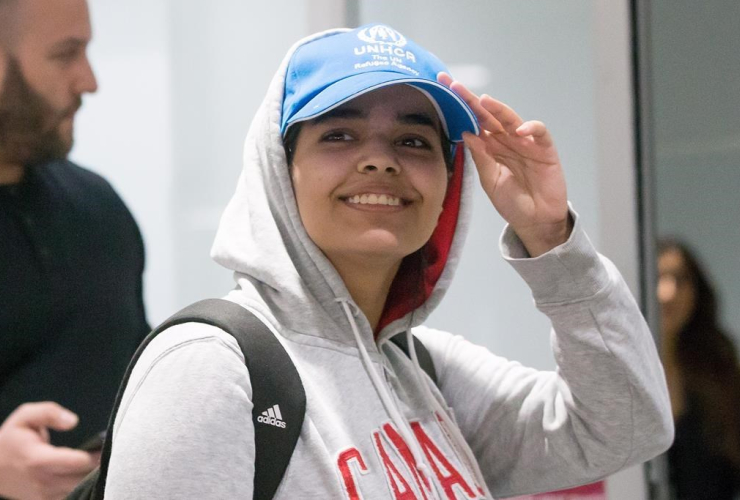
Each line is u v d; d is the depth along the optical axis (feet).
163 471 3.42
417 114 4.37
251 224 4.35
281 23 8.18
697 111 8.21
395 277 4.85
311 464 3.80
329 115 4.23
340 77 4.19
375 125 4.27
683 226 8.25
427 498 4.13
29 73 6.86
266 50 8.19
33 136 6.83
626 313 4.66
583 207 7.94
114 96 8.06
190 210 8.10
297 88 4.32
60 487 5.65
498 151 4.61
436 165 4.42
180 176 8.11
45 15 6.90
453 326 8.04
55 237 6.82
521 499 7.70
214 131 8.14
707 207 8.22
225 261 4.35
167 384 3.55
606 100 7.78
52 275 6.74
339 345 4.28
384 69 4.19
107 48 8.05
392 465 4.09
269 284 4.21
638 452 4.90
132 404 3.60
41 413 5.72
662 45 8.24
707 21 8.19
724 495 8.20
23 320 6.60
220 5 8.19
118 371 7.02
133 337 7.23
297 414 3.80
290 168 4.41
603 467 4.94
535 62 8.00
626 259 7.75
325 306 4.38
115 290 7.09
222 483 3.48
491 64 8.07
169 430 3.47
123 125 8.07
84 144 8.04
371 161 4.13
